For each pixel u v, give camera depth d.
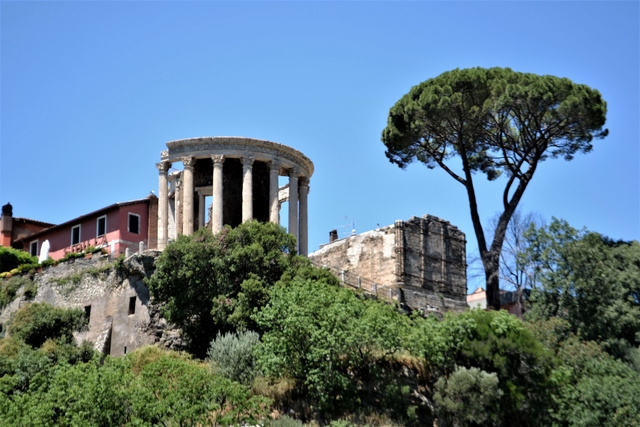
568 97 66.69
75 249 79.69
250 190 73.25
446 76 69.81
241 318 59.03
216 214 72.12
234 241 63.62
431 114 67.81
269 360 53.41
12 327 64.75
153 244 75.81
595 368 60.31
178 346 62.31
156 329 63.34
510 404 54.75
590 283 68.06
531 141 70.12
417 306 72.69
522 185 70.19
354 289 70.31
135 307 65.00
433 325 58.62
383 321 56.22
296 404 53.41
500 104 66.62
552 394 56.09
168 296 62.12
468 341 57.31
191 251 62.28
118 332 65.38
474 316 59.09
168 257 62.69
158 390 48.41
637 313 67.50
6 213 92.88
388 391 54.84
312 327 54.28
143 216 77.81
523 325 63.50
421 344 56.84
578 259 69.25
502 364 55.88
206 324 61.72
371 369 56.22
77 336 66.75
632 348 65.62
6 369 54.22
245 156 73.81
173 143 74.12
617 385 57.41
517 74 69.62
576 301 68.12
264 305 59.59
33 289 73.19
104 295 67.44
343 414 53.03
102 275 68.31
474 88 68.69
